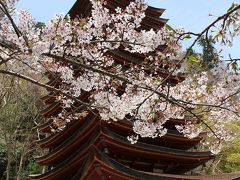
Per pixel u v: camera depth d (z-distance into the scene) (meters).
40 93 24.97
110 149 10.63
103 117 6.69
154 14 15.34
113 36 6.24
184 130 8.02
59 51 5.52
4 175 25.94
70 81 6.67
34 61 4.95
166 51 4.82
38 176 11.93
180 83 6.05
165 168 12.29
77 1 14.60
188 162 12.53
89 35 5.57
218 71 3.82
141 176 9.34
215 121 6.80
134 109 6.41
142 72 5.88
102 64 6.69
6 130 24.98
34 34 4.93
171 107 6.19
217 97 5.33
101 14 6.06
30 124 25.62
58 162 12.91
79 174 9.20
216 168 23.70
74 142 11.47
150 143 12.56
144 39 5.67
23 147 24.16
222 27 3.35
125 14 6.21
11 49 4.84
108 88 6.77
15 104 25.19
